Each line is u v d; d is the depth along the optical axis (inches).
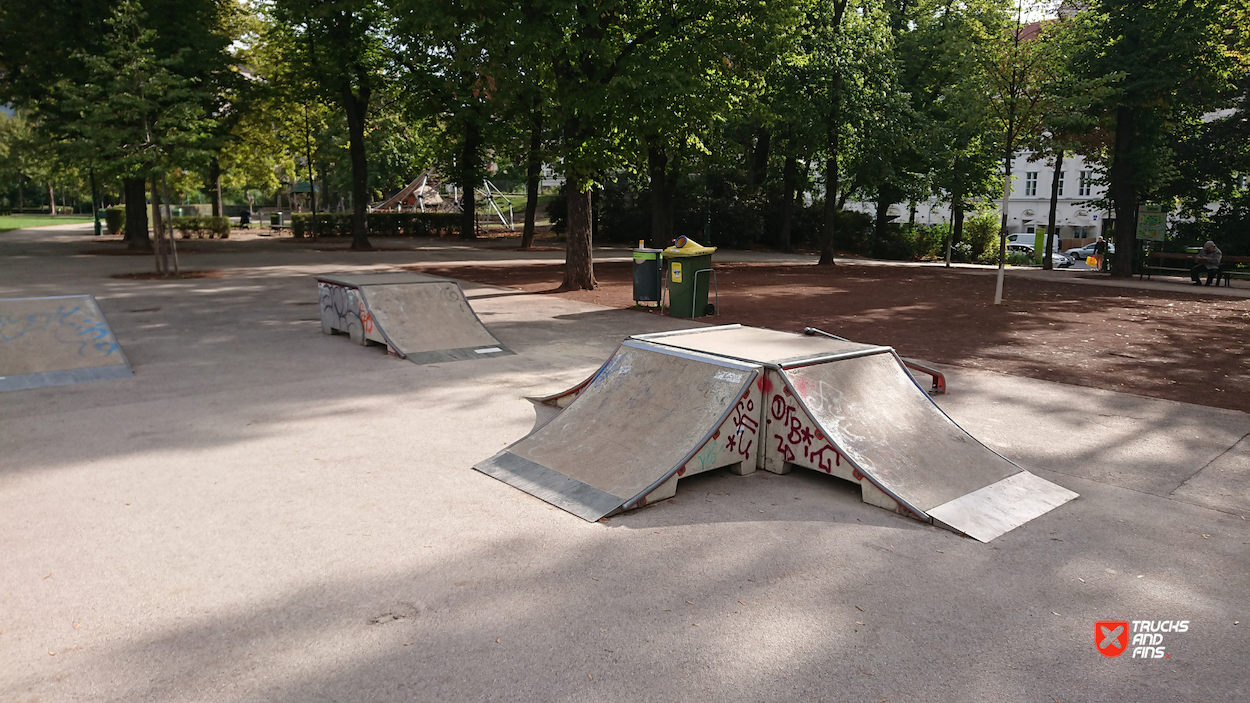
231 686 117.4
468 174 1525.6
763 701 115.8
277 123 1528.1
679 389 229.3
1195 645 134.5
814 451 210.5
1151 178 964.0
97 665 122.3
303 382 325.4
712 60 650.8
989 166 1234.6
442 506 192.4
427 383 326.3
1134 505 201.0
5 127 2650.1
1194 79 928.3
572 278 679.7
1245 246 1189.1
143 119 718.5
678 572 158.6
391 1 660.1
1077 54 873.5
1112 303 668.1
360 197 1216.8
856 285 780.0
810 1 851.4
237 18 1373.0
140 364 356.5
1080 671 126.0
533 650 128.6
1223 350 430.6
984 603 148.1
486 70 609.0
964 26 1143.6
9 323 338.0
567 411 245.3
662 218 1045.8
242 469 217.5
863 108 1008.9
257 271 805.2
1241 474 225.3
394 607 142.2
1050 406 302.7
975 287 786.2
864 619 141.0
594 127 662.5
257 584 150.3
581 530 179.2
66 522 179.2
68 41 932.0
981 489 204.2
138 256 999.6
